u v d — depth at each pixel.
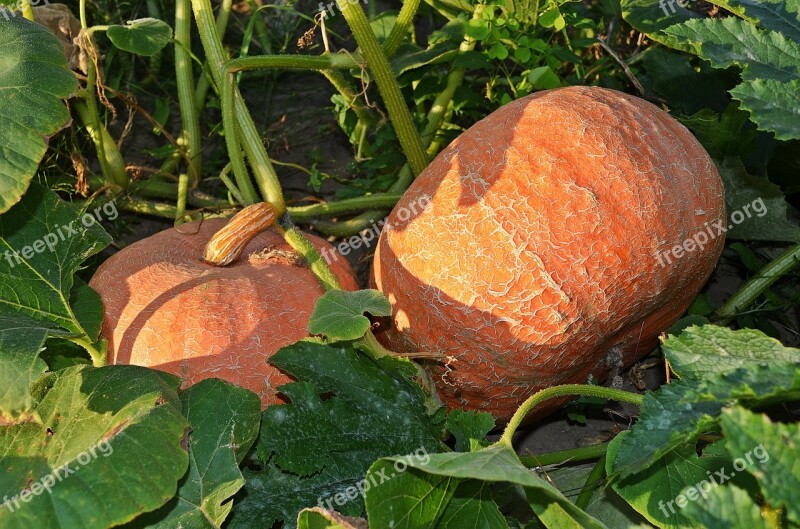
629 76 1.76
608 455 1.31
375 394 1.40
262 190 1.56
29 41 1.43
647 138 1.43
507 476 1.20
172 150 1.87
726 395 1.19
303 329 1.44
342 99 1.86
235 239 1.50
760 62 1.43
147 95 2.09
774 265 1.64
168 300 1.43
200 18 1.64
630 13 1.75
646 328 1.52
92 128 1.77
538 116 1.43
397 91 1.63
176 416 1.29
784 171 1.75
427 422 1.40
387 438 1.38
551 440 1.62
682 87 1.76
